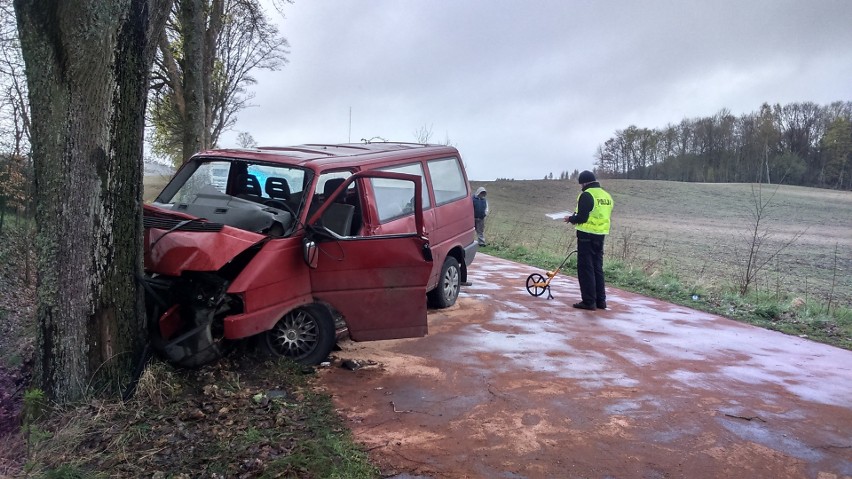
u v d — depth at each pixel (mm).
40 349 4516
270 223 5461
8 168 10648
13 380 5598
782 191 58219
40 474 3592
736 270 17750
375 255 5695
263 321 5207
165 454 3875
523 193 57781
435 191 8086
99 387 4582
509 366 5965
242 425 4293
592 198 8609
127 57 4555
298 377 5312
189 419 4375
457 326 7516
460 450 4137
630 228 36781
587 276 8758
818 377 6078
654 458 4113
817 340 7789
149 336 5082
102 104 4441
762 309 9312
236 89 20844
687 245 28000
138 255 4844
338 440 4137
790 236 33438
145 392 4617
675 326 8109
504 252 15961
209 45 16203
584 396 5219
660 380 5738
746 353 6906
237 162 6570
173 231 5227
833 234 34625
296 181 6426
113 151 4562
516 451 4145
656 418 4797
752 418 4879
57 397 4465
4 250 10562
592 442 4324
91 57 4297
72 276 4449
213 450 3928
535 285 9641
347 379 5449
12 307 8570
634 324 8086
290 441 4086
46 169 4387
